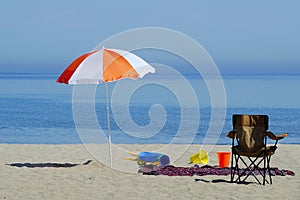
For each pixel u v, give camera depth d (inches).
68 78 578.2
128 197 479.2
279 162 660.7
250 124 533.6
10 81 6225.4
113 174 581.3
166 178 559.2
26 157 705.6
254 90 3698.3
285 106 2251.5
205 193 492.1
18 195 486.3
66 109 2194.9
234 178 559.8
